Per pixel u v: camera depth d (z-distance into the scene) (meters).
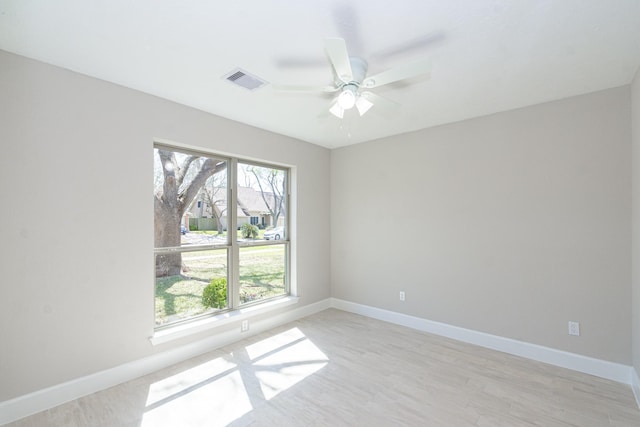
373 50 1.99
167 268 2.92
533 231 2.91
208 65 2.19
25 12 1.61
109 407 2.15
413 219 3.74
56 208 2.19
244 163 3.62
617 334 2.51
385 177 4.00
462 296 3.35
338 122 3.41
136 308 2.57
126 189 2.53
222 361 2.84
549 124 2.83
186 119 2.91
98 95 2.38
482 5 1.57
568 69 2.24
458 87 2.53
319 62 2.15
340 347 3.16
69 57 2.09
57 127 2.20
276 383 2.47
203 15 1.65
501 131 3.09
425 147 3.64
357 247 4.30
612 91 2.54
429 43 1.91
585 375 2.59
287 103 2.87
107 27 1.76
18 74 2.04
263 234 3.82
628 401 2.22
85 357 2.30
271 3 1.56
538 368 2.71
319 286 4.43
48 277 2.15
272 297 3.90
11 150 2.02
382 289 4.03
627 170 2.48
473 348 3.15
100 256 2.39
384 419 2.03
